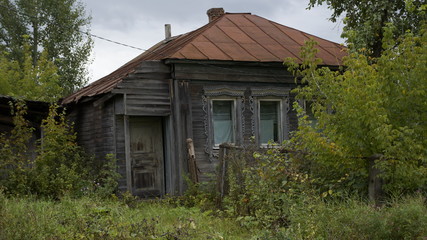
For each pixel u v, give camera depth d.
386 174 8.72
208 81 15.50
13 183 12.00
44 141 13.69
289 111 16.77
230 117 16.02
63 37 31.33
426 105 8.97
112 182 13.47
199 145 15.19
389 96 9.27
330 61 17.41
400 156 8.65
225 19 18.50
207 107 15.41
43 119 13.99
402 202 8.10
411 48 9.44
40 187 12.26
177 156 14.87
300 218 8.12
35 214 8.02
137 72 14.52
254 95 16.19
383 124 8.69
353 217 7.64
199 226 8.95
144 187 15.14
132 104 14.40
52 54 31.50
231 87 15.76
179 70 15.00
